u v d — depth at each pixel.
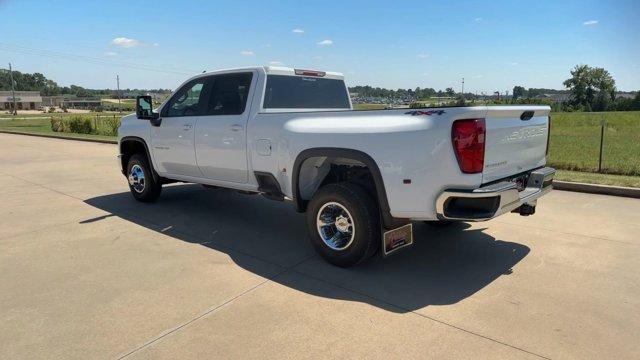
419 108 4.00
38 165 12.31
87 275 4.40
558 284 4.10
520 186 4.57
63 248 5.21
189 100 6.30
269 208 7.06
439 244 5.26
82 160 13.38
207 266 4.63
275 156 5.06
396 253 4.98
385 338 3.22
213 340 3.22
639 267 4.48
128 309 3.70
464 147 3.73
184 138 6.25
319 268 4.57
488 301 3.78
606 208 6.76
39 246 5.28
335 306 3.72
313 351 3.07
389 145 4.02
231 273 4.44
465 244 5.25
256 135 5.26
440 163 3.81
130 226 6.09
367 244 4.33
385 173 4.07
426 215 3.97
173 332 3.33
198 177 6.34
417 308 3.67
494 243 5.27
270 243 5.38
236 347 3.13
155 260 4.81
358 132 4.23
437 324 3.41
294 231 5.86
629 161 10.67
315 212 4.61
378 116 4.20
